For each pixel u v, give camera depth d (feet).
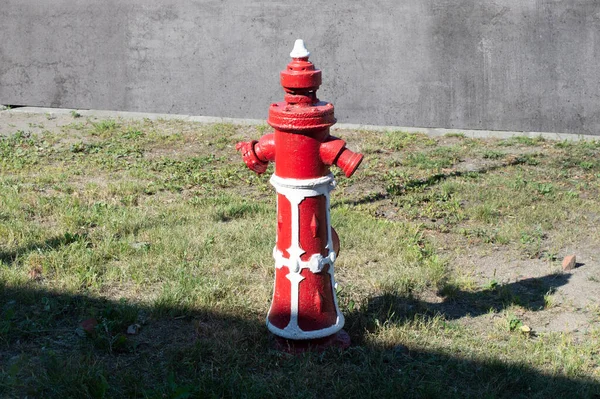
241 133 26.13
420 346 13.10
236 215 18.11
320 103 12.63
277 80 27.53
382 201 19.48
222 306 13.96
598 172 21.52
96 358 12.49
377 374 12.36
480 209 18.53
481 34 25.73
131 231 16.84
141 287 14.70
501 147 24.49
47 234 16.48
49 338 13.08
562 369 12.70
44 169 21.30
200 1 27.50
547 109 25.82
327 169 12.71
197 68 28.07
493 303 14.65
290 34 27.09
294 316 12.67
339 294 14.56
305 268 12.59
